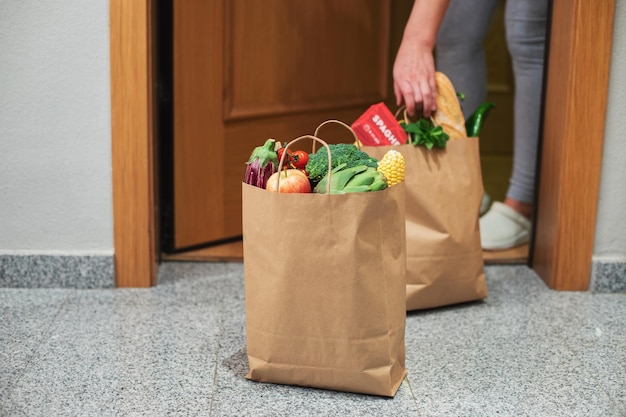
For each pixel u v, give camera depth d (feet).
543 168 8.42
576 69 7.73
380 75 10.37
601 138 7.85
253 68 9.20
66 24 7.50
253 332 5.89
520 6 9.08
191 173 8.94
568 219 7.99
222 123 9.08
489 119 14.08
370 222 5.49
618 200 8.00
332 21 9.73
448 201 7.22
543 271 8.37
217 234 9.30
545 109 8.39
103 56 7.57
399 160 6.07
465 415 5.64
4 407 5.62
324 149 6.14
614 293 8.07
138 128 7.68
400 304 5.82
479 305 7.65
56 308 7.36
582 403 5.85
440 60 9.72
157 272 8.38
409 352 6.60
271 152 5.74
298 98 9.63
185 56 8.66
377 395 5.86
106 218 7.84
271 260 5.65
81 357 6.40
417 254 7.19
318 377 5.82
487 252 9.23
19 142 7.68
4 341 6.64
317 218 5.47
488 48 13.88
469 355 6.57
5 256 7.82
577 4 7.63
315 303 5.64
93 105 7.64
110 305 7.47
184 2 8.55
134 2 7.47
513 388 6.03
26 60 7.55
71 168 7.75
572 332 7.07
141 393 5.87
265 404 5.74
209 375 6.16
